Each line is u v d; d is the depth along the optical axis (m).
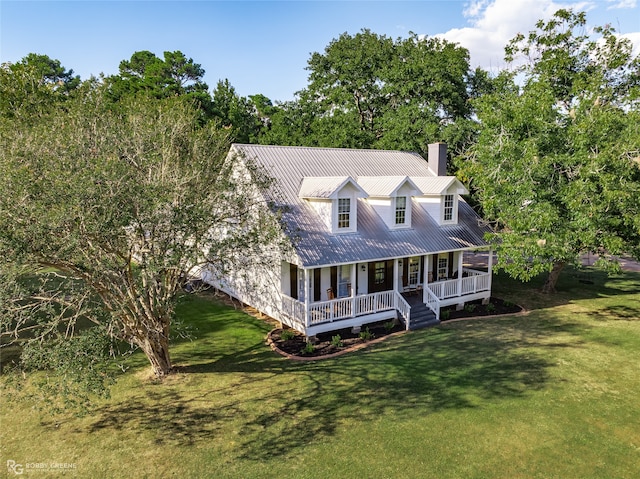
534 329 19.67
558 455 10.30
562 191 17.55
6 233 9.40
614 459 10.16
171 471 9.83
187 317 21.09
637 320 21.00
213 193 13.91
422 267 24.23
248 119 55.72
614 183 16.62
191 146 16.03
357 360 16.05
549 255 18.83
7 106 22.92
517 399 12.95
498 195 19.56
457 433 11.19
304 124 42.34
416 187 21.58
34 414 12.27
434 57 34.09
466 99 35.75
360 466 9.88
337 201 19.00
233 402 12.88
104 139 12.14
